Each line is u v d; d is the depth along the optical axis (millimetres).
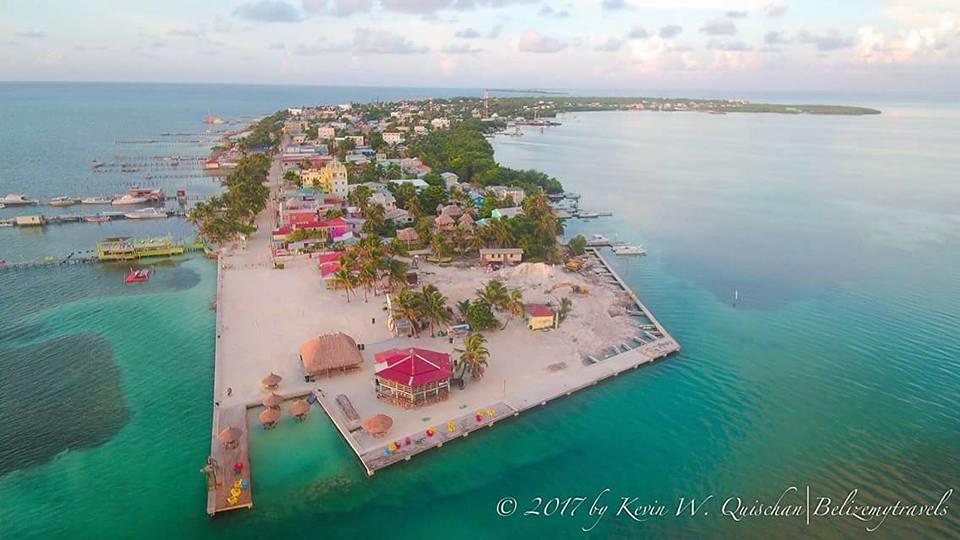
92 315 104438
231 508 58281
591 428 72875
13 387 80125
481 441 69750
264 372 82625
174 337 95938
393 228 153125
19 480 62156
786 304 113875
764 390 81938
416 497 61062
